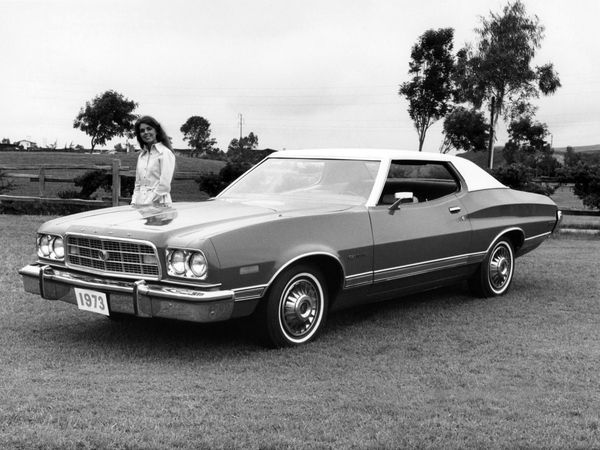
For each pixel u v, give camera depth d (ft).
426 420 10.93
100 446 9.69
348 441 10.03
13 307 19.25
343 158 18.78
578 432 10.50
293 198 18.15
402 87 193.98
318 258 15.66
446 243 18.95
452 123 183.62
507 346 15.90
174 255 13.96
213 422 10.67
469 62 145.69
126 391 12.16
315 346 15.66
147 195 21.90
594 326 18.08
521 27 141.90
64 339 15.99
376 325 17.93
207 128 383.04
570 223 52.70
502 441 10.12
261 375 13.42
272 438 10.05
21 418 10.66
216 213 15.88
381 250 16.97
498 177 49.19
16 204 52.19
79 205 51.26
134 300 14.15
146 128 21.53
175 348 15.30
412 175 18.88
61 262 16.08
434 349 15.61
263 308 14.90
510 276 22.24
